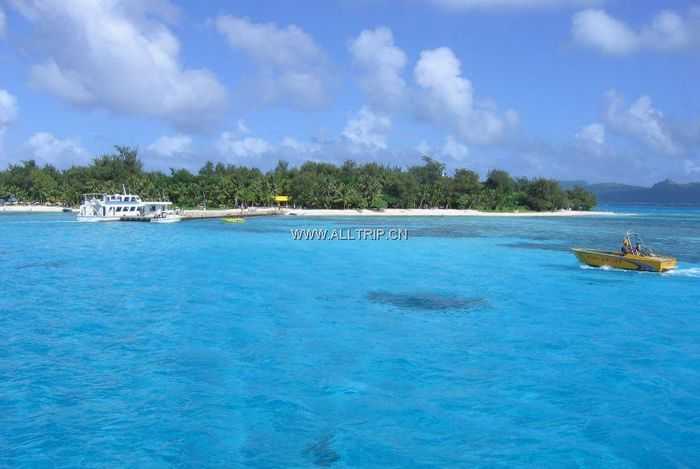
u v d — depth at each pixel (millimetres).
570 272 37906
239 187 131500
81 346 19609
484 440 12594
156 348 19406
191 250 50906
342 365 17688
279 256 46906
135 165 153000
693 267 40625
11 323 22844
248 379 16359
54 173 156875
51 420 13445
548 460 11719
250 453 11945
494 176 161375
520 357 18625
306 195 132000
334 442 12461
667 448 12242
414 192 141875
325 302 27594
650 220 127625
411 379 16422
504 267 40562
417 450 12117
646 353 19078
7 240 59500
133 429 13016
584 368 17469
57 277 34750
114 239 61281
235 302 27422
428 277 35688
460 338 20953
